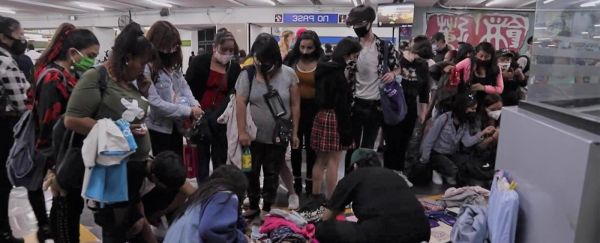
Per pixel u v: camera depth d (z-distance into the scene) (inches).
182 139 116.2
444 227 114.8
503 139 89.5
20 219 114.1
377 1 444.5
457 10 491.2
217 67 119.0
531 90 86.3
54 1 481.4
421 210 81.4
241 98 107.3
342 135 117.7
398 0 427.5
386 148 156.3
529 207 75.3
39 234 101.7
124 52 72.1
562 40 73.3
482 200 125.3
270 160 112.3
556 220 64.4
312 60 122.1
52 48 85.0
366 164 92.7
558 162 64.0
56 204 77.7
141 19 560.7
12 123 94.9
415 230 78.4
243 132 106.4
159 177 80.5
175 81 109.0
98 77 71.5
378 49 129.2
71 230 79.1
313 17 486.0
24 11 585.3
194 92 120.0
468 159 151.6
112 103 72.4
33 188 93.1
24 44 103.0
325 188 136.6
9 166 89.7
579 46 67.6
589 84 64.7
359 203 82.7
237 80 110.3
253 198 113.4
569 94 70.7
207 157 122.0
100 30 594.9
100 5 514.3
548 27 79.6
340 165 152.5
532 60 87.0
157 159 80.7
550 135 66.7
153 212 92.5
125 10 559.8
